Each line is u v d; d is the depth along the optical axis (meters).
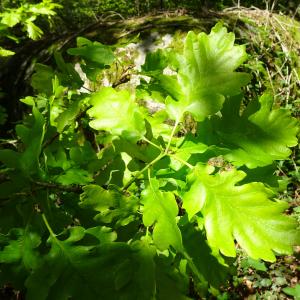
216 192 0.24
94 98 0.28
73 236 0.25
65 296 0.23
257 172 0.28
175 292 0.25
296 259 0.82
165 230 0.23
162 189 0.26
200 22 1.14
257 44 1.17
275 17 1.31
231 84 0.27
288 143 0.27
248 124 0.28
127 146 0.27
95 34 1.22
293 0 1.82
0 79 1.34
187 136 0.28
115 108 0.28
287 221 0.22
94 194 0.25
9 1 1.72
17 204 0.27
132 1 2.14
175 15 1.24
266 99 0.28
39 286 0.23
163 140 0.28
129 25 1.20
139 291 0.23
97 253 0.24
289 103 1.10
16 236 0.26
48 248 0.25
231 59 0.27
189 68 0.28
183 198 0.25
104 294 0.23
